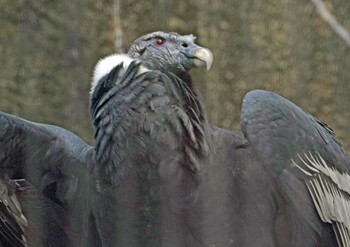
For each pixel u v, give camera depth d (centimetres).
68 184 1202
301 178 1149
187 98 1161
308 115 1205
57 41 1833
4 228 1224
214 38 1936
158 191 1145
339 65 1892
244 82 1909
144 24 1880
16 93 1823
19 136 1191
